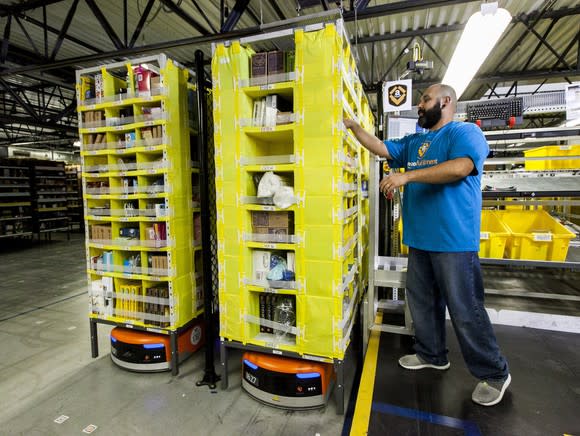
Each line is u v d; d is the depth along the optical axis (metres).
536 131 3.06
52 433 1.92
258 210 2.08
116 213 2.56
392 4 3.38
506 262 2.71
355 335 2.93
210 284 2.36
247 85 2.04
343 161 1.96
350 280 2.20
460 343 1.96
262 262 2.16
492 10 2.35
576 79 7.53
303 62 1.87
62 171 9.64
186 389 2.33
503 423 1.76
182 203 2.52
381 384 2.14
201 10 3.99
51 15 4.75
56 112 10.60
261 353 2.23
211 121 2.76
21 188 8.66
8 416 2.07
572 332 2.82
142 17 3.96
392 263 2.83
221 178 2.13
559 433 1.68
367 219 3.41
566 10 4.43
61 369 2.62
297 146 1.92
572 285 3.79
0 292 4.73
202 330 2.91
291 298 2.18
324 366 2.07
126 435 1.90
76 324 3.55
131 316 2.60
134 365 2.53
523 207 4.46
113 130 2.50
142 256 2.49
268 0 3.99
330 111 1.84
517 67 6.55
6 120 6.63
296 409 2.07
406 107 2.87
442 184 1.92
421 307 2.23
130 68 2.40
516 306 3.17
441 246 1.93
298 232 1.96
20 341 3.14
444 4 3.32
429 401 1.96
